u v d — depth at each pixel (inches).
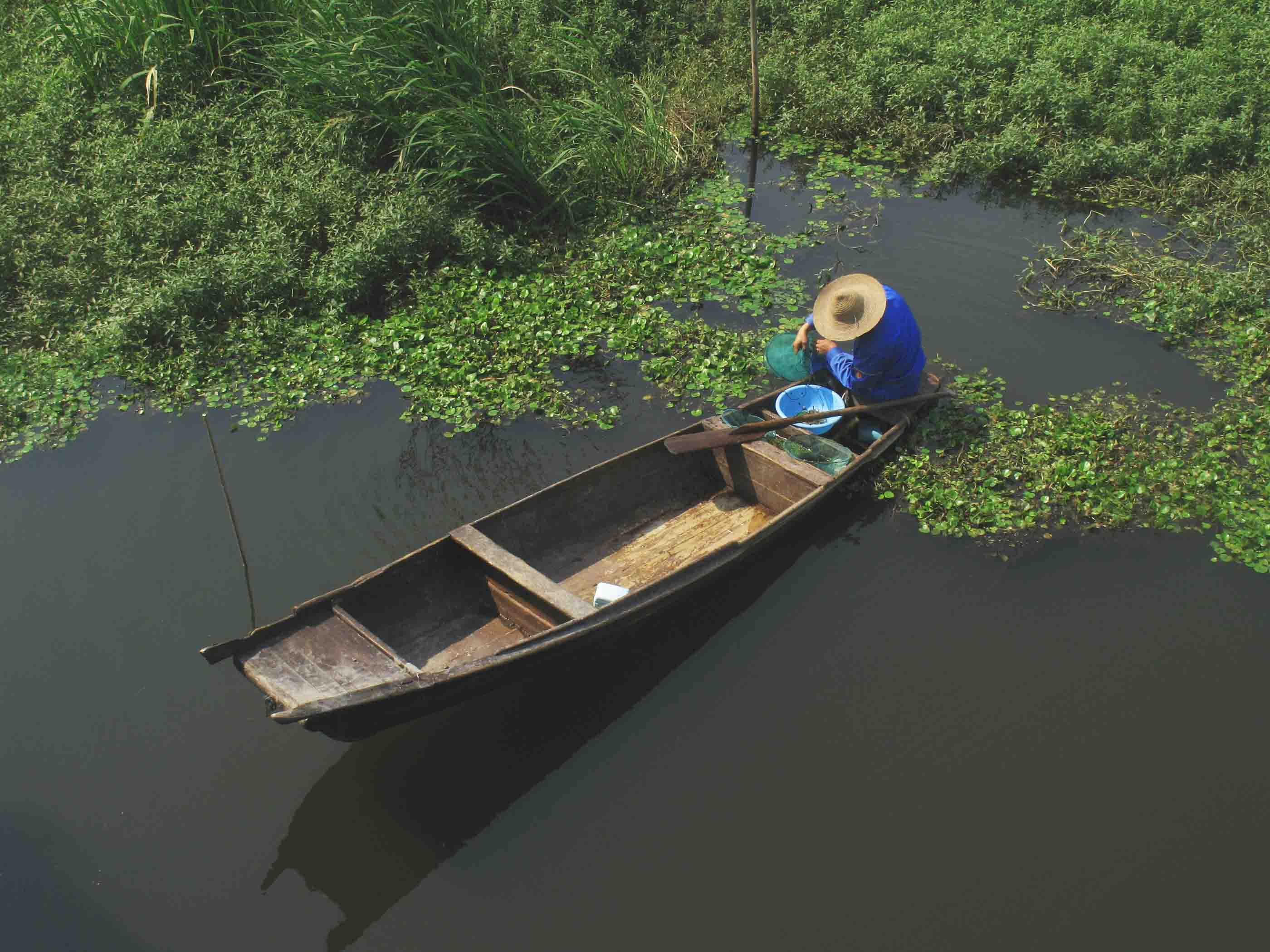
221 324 363.9
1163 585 264.7
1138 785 217.6
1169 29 516.4
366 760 230.5
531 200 424.2
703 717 237.0
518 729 237.3
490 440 323.0
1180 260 398.0
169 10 438.3
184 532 290.2
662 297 387.2
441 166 405.4
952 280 393.7
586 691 245.8
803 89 500.4
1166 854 205.0
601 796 221.5
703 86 515.5
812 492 281.1
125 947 196.1
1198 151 440.1
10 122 430.6
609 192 440.5
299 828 216.5
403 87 403.2
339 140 413.1
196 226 382.3
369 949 195.8
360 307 378.9
